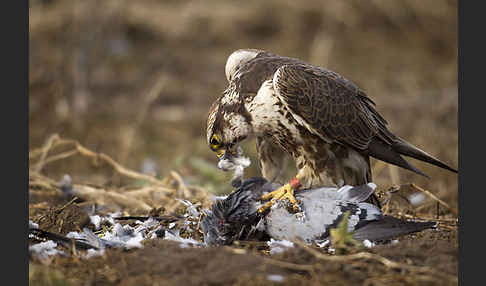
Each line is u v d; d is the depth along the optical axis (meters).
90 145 15.54
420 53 23.83
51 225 8.20
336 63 22.66
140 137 16.75
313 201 7.84
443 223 8.97
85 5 20.73
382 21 25.50
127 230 8.12
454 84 20.55
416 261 6.69
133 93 20.03
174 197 10.62
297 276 6.46
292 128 8.80
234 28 24.84
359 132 9.09
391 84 20.92
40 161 12.15
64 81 19.08
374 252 6.82
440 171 13.28
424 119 17.41
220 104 9.05
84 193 10.77
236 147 9.00
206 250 6.77
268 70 8.94
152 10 24.77
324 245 7.34
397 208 9.98
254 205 7.94
